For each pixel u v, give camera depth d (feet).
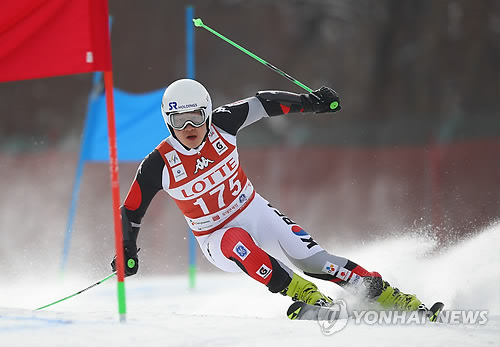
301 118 239.91
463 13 243.60
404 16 253.85
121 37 265.95
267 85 272.72
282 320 33.94
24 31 33.88
